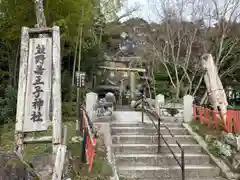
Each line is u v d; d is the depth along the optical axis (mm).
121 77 23016
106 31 20750
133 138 7793
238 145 7277
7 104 9789
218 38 16031
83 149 5984
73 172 5617
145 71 19062
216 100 8938
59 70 5438
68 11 10484
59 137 5090
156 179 6523
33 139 5102
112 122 8867
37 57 5527
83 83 9047
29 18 10078
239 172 6738
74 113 10641
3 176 3686
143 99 10039
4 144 7531
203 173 6824
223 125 8312
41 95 5293
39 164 5102
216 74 9336
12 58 11859
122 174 6426
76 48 13219
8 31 10516
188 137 8203
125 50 22750
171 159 7070
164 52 16766
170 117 9562
